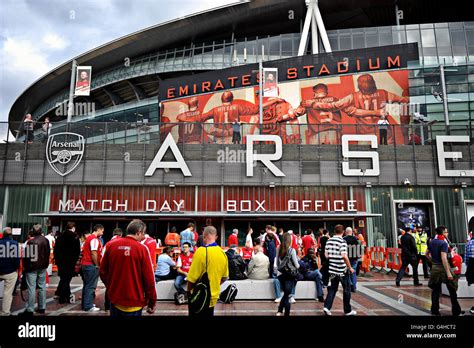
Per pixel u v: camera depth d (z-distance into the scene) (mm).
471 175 22000
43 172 22062
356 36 40906
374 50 31984
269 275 11820
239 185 22234
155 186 22219
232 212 21844
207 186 22281
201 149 22531
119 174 22188
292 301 10062
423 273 16078
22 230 21609
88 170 22172
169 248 11195
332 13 44500
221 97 34438
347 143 22328
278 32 46031
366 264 16453
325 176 22250
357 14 44812
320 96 32219
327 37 38281
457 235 21578
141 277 5277
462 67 33719
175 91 36219
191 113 35156
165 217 21969
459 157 22281
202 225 22109
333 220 22297
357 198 22125
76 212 20891
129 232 5441
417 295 11211
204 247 5730
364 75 31734
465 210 21766
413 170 22297
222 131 22781
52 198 21938
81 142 22422
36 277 8656
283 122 32469
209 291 5508
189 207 22031
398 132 22828
